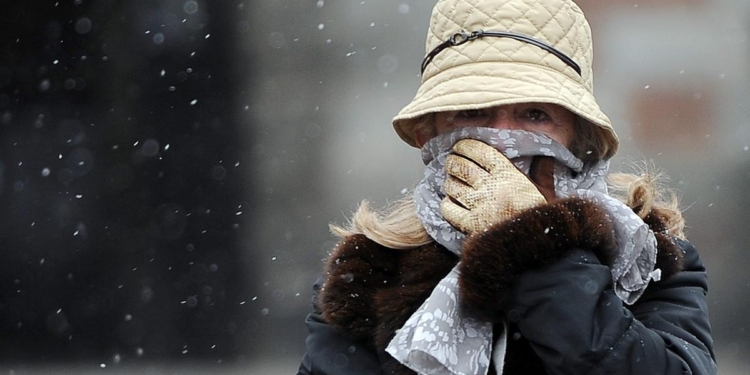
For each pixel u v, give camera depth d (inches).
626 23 1333.7
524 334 322.3
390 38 1518.2
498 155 349.1
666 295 349.4
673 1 1327.5
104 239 1590.8
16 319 1561.3
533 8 356.8
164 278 1569.9
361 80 1534.2
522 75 350.3
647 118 1333.7
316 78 1552.7
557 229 322.0
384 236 372.8
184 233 1576.0
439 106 354.9
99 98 1641.2
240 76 1599.4
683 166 1318.9
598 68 1341.0
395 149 1518.2
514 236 322.7
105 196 1606.8
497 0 358.3
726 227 1301.7
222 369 1451.8
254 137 1581.0
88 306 1563.7
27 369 1498.5
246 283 1547.7
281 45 1566.2
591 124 365.4
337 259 380.8
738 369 1224.2
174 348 1521.9
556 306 314.5
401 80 1518.2
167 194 1604.3
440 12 368.5
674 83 1328.7
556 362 314.7
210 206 1579.7
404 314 353.1
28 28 1631.4
